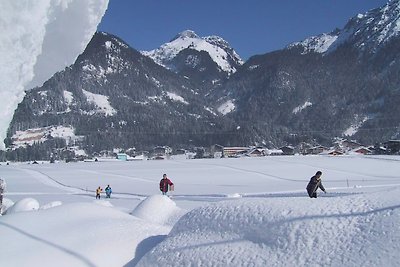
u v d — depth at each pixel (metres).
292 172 60.72
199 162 85.50
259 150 126.38
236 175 58.59
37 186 47.88
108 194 30.83
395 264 3.59
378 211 4.27
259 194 28.98
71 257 5.29
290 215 4.64
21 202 9.51
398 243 3.76
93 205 7.25
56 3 4.27
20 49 3.94
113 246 5.61
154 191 38.47
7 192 38.44
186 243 5.12
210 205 5.60
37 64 5.10
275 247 4.40
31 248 5.49
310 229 4.36
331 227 4.30
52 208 7.18
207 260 4.66
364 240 3.99
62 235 5.93
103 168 78.44
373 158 80.56
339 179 48.78
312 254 4.11
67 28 4.77
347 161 75.50
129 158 128.38
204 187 41.69
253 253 4.47
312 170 62.72
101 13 4.82
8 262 5.06
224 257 4.59
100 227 6.14
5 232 6.08
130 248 5.65
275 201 5.09
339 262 3.89
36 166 88.81
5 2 3.58
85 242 5.67
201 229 5.27
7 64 3.93
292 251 4.23
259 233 4.67
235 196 27.48
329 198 4.99
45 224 6.39
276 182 47.53
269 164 74.19
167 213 8.09
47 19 4.13
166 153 144.00
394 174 55.34
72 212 6.87
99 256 5.38
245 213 5.04
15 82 4.13
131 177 59.16
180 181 51.12
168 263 4.95
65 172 70.62
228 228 5.02
